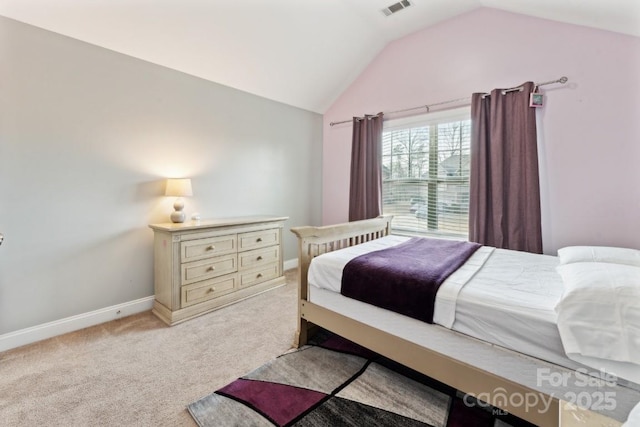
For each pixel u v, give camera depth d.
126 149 2.49
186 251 2.44
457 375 1.34
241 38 2.71
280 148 3.84
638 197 2.15
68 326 2.23
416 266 1.71
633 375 0.96
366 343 1.69
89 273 2.33
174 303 2.38
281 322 2.41
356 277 1.70
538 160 2.52
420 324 1.47
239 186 3.39
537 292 1.37
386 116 3.63
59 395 1.53
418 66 3.31
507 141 2.64
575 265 1.50
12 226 1.99
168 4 2.22
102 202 2.38
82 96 2.24
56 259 2.17
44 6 1.95
